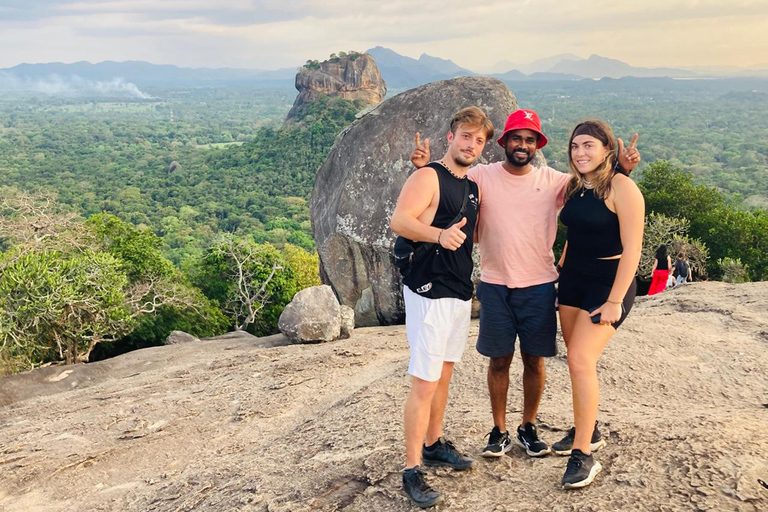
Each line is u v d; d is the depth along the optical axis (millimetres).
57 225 21734
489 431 4582
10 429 7566
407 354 8656
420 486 3488
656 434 3982
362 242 11203
